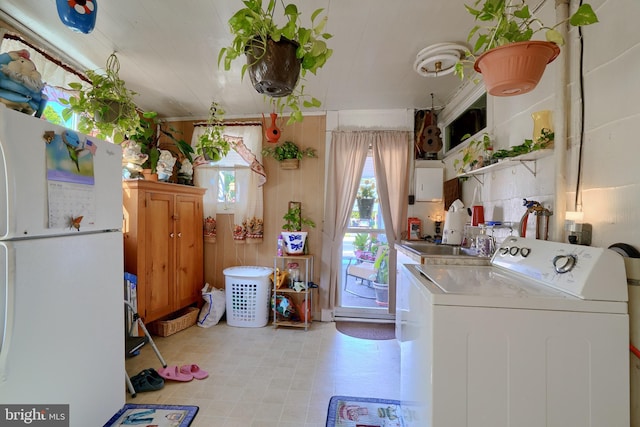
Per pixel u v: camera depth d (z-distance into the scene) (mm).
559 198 1337
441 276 1318
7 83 1192
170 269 2846
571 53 1334
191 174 3238
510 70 1014
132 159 2545
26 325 1116
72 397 1322
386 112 3252
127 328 2355
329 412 1774
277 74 1096
